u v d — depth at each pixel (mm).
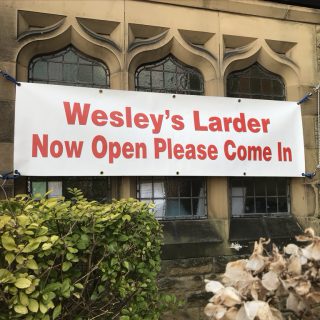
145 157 3805
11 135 3525
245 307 1516
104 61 4000
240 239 4098
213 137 4051
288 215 4453
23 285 1933
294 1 4434
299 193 4441
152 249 2678
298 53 4535
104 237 2371
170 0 4070
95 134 3682
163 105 3938
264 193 4426
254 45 4375
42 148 3523
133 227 2516
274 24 4465
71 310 2258
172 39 4102
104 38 3893
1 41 3566
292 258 1695
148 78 4141
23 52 3676
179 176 4066
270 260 1709
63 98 3637
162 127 3896
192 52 4160
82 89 3709
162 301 2895
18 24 3645
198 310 3865
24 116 3510
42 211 2258
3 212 2219
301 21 4555
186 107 4008
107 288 2416
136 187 3979
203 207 4180
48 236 2201
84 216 2320
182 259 3877
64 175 3559
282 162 4289
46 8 3719
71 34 3842
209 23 4211
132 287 2449
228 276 1722
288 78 4582
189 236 3959
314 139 4477
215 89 4188
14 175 3432
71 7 3797
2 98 3525
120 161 3727
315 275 1735
